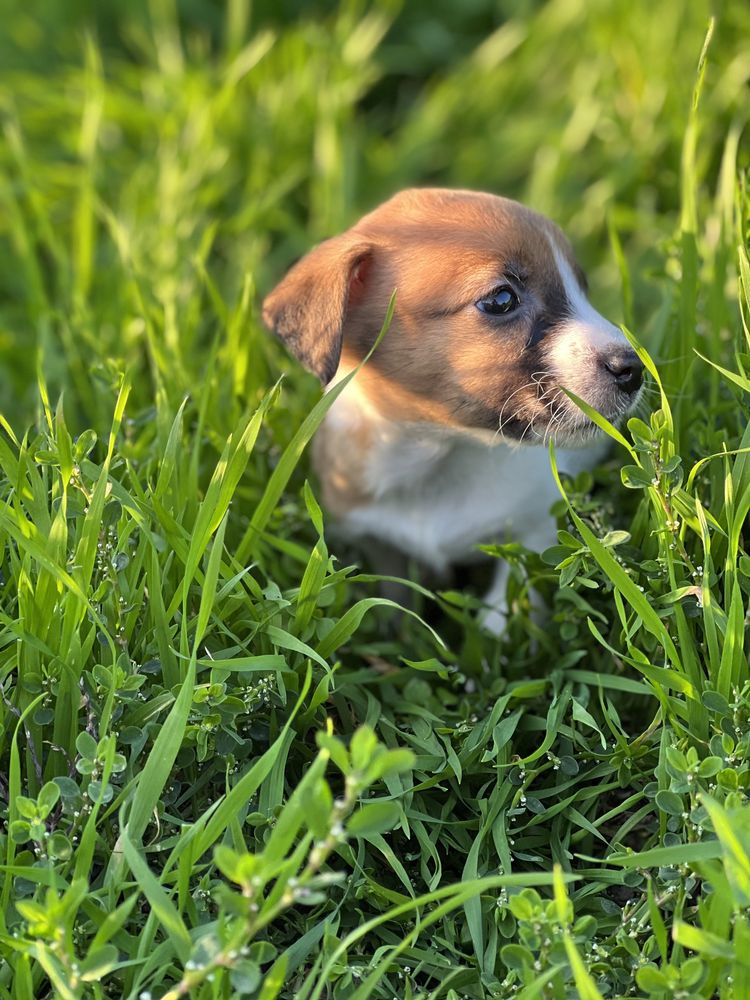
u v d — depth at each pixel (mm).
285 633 958
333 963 892
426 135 1303
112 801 936
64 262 1171
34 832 906
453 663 1026
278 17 1387
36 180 1245
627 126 1252
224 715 946
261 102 1294
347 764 865
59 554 944
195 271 1155
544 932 892
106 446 1029
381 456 1058
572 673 992
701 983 885
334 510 1086
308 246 1228
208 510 952
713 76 1232
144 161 1263
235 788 912
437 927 940
